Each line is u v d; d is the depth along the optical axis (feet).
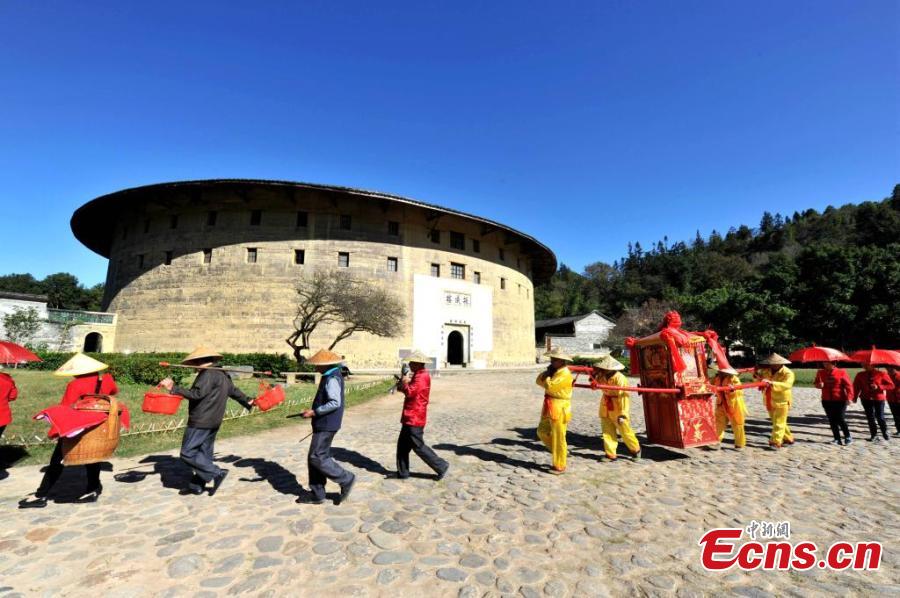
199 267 94.68
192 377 43.60
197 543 11.59
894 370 26.50
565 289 310.65
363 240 99.14
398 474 17.56
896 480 17.44
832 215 316.81
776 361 23.73
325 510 14.07
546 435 19.24
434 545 11.57
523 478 17.72
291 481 17.15
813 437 26.14
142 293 98.07
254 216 96.37
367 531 12.44
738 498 15.30
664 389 20.90
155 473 17.99
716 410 24.40
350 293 75.66
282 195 96.02
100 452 14.30
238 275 93.04
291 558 10.77
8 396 17.56
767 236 322.55
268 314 91.45
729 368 23.09
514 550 11.28
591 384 20.85
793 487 16.55
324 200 97.91
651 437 22.81
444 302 107.45
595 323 184.75
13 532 12.18
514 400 46.06
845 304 107.24
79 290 224.12
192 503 14.62
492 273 120.67
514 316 126.93
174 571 10.07
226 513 13.75
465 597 9.01
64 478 17.20
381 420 32.50
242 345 90.33
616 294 266.98
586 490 16.21
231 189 94.32
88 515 13.50
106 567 10.25
